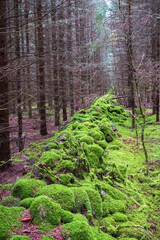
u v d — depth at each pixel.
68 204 2.29
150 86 9.24
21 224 1.85
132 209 3.09
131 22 7.45
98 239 1.97
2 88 5.40
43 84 8.35
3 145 5.56
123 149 6.09
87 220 2.14
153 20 8.30
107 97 13.15
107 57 21.61
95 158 3.85
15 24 5.36
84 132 5.22
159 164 4.90
